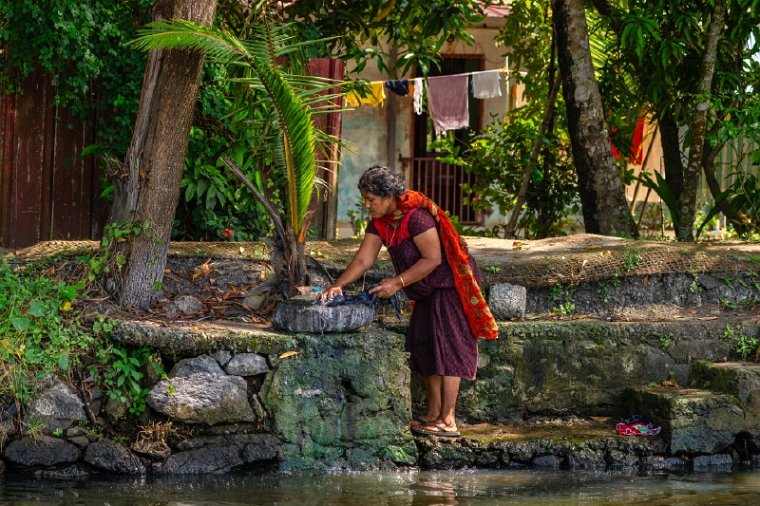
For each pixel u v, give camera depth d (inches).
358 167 642.8
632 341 273.4
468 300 241.4
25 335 232.7
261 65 235.8
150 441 230.8
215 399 232.2
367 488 212.7
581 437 247.9
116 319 241.6
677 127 442.6
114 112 354.9
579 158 392.8
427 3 382.9
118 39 341.1
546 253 304.0
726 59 419.2
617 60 429.1
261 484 215.9
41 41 328.5
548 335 269.6
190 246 292.0
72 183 360.8
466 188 485.1
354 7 388.8
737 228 420.5
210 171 335.3
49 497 198.7
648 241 328.8
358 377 238.8
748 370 253.1
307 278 269.6
